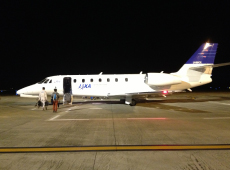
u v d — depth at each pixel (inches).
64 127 325.1
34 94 668.7
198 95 1168.2
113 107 598.5
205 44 653.3
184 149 211.3
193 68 641.6
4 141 245.9
